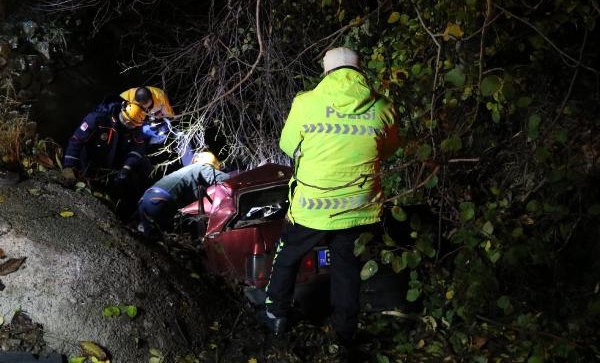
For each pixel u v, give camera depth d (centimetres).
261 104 643
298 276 442
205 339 410
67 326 369
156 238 516
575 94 483
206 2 834
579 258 467
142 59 812
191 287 440
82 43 779
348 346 402
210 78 573
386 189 507
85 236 417
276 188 505
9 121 504
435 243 459
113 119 609
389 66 505
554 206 421
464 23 436
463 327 429
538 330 406
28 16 752
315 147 362
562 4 418
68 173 497
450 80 343
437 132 448
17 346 356
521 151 477
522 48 462
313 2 577
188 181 584
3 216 409
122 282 400
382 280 442
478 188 498
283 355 398
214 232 488
